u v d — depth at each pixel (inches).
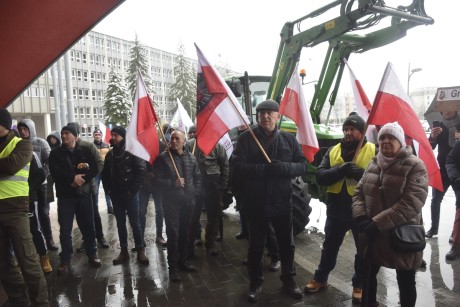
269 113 135.2
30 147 128.0
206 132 149.2
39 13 141.7
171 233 158.7
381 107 127.3
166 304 136.6
